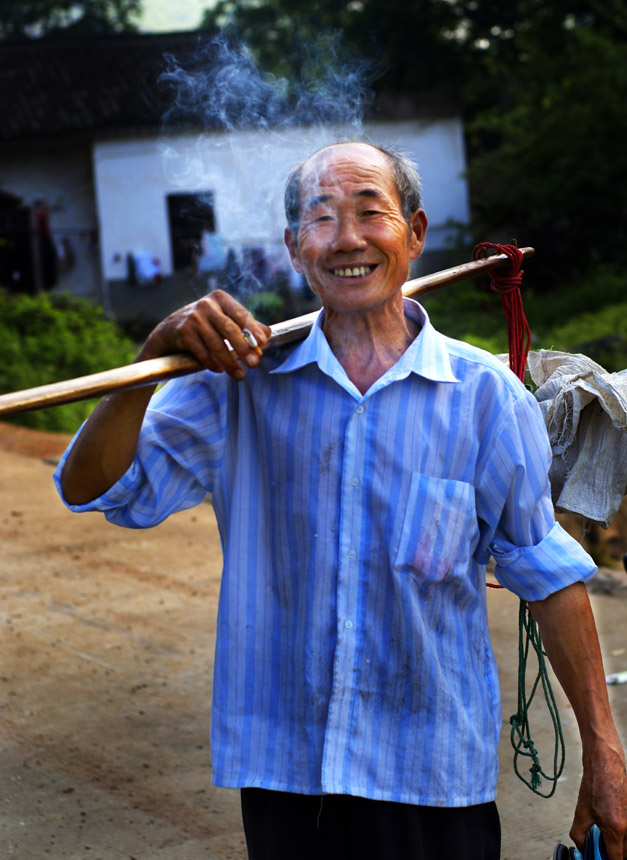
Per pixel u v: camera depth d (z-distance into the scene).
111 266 18.88
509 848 2.78
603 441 2.06
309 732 1.73
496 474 1.74
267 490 1.80
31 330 13.46
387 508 1.70
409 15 24.22
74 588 5.09
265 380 1.80
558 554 1.76
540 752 3.33
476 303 17.02
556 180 18.75
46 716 3.63
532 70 20.75
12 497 7.02
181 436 1.81
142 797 3.07
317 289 1.73
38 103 19.83
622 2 23.08
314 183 1.71
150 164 18.69
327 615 1.72
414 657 1.70
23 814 2.96
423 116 19.58
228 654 1.78
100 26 32.91
